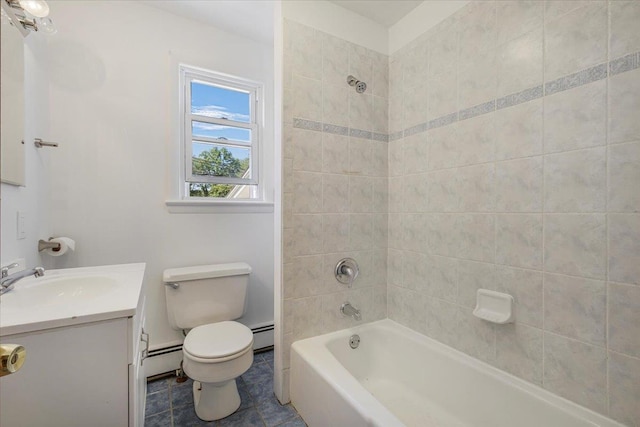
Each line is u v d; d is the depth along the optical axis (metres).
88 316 0.87
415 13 1.78
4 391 0.80
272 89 2.29
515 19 1.29
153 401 1.66
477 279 1.44
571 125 1.11
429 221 1.70
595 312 1.05
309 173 1.67
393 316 1.95
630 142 0.97
